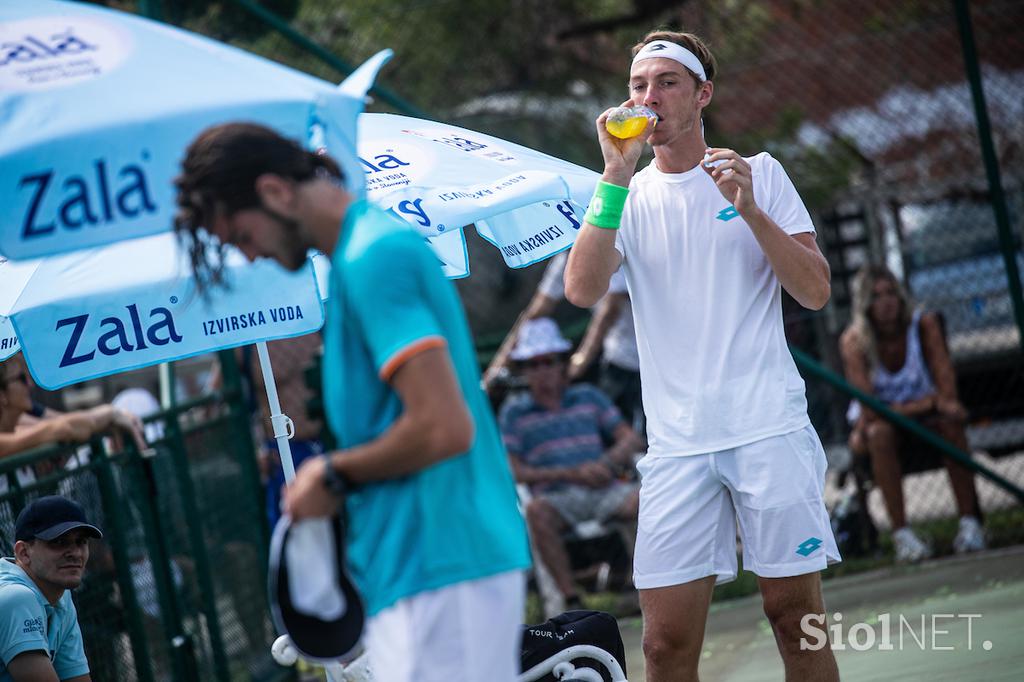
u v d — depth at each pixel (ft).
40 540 39.63
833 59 81.05
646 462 37.22
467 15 85.56
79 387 81.97
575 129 86.07
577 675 35.50
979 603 55.83
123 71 25.20
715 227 36.17
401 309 23.08
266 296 39.27
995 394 79.56
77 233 24.30
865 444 70.74
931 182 79.92
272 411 40.75
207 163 23.59
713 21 83.25
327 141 25.55
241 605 63.41
